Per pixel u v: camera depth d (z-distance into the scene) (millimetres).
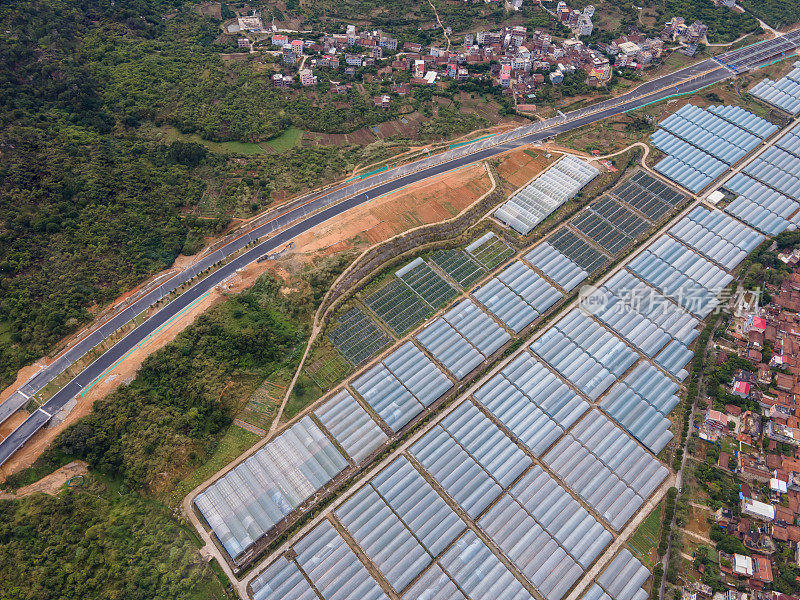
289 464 144375
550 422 157750
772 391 160250
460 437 154250
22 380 151875
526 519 141000
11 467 137250
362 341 170125
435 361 169625
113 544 127500
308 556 132500
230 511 135625
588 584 132625
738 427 154875
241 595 126938
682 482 146750
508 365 169375
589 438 155875
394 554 134375
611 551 137125
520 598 129125
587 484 147250
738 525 137375
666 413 160125
